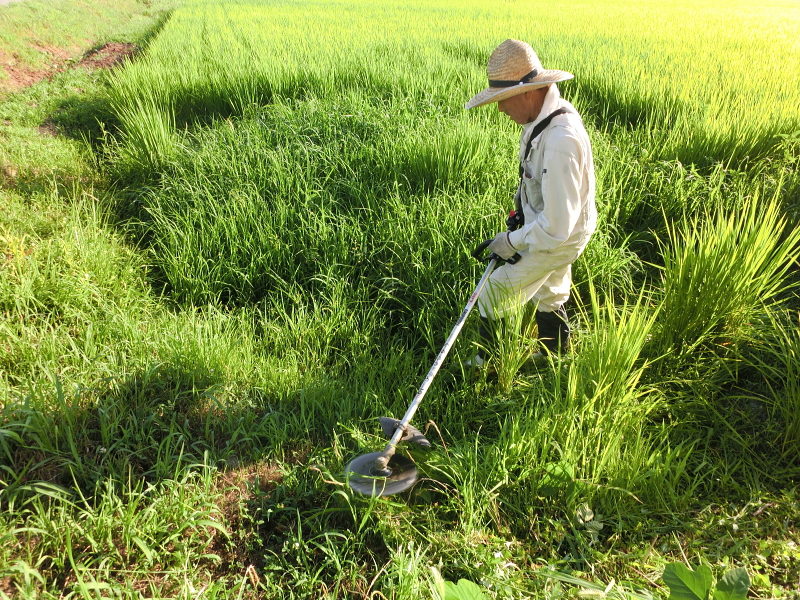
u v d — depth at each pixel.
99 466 2.75
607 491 2.78
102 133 7.54
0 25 12.98
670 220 4.94
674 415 3.32
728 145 5.67
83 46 14.84
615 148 5.80
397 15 17.50
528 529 2.70
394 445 2.71
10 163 5.92
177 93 7.70
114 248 4.55
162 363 3.33
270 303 4.21
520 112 3.10
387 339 3.95
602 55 10.34
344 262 4.38
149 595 2.33
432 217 4.44
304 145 5.72
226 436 3.11
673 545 2.61
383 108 6.71
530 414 3.03
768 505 2.76
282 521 2.70
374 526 2.64
